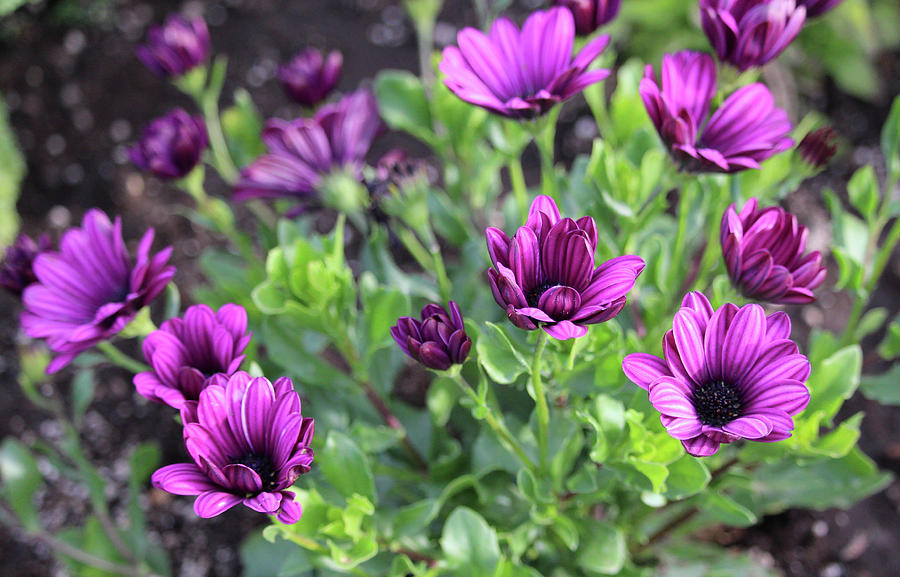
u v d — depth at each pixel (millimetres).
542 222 393
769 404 395
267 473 408
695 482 467
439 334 426
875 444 701
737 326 398
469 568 479
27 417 760
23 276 507
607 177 496
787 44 458
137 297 459
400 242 582
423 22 657
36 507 713
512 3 1025
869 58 935
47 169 907
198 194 588
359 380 532
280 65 982
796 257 426
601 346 466
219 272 614
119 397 772
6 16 984
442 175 876
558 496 519
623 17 906
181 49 611
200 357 433
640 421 458
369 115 574
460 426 610
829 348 521
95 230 478
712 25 460
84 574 591
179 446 740
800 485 563
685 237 542
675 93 454
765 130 455
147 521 701
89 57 986
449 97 568
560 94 459
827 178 885
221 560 685
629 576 547
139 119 946
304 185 567
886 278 807
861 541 658
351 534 469
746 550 657
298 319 498
